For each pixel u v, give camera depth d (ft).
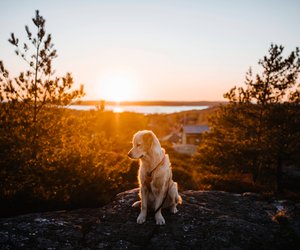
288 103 48.47
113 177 26.48
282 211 18.30
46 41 24.04
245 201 21.11
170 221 14.94
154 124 372.79
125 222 14.82
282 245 13.67
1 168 19.48
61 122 25.63
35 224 13.88
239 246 12.98
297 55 46.57
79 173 22.03
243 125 51.65
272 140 46.50
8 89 23.71
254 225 15.31
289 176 59.72
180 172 44.14
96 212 16.74
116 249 12.20
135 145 14.06
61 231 13.43
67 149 24.08
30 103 24.50
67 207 20.48
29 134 22.80
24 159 20.26
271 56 48.16
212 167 51.62
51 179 20.81
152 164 14.21
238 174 54.49
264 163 48.11
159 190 14.66
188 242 12.99
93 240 12.84
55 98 25.26
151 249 12.37
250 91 51.31
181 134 217.97
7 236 12.39
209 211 16.74
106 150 30.09
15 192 18.79
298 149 46.80
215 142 55.16
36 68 24.23
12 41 22.97
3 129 21.62
